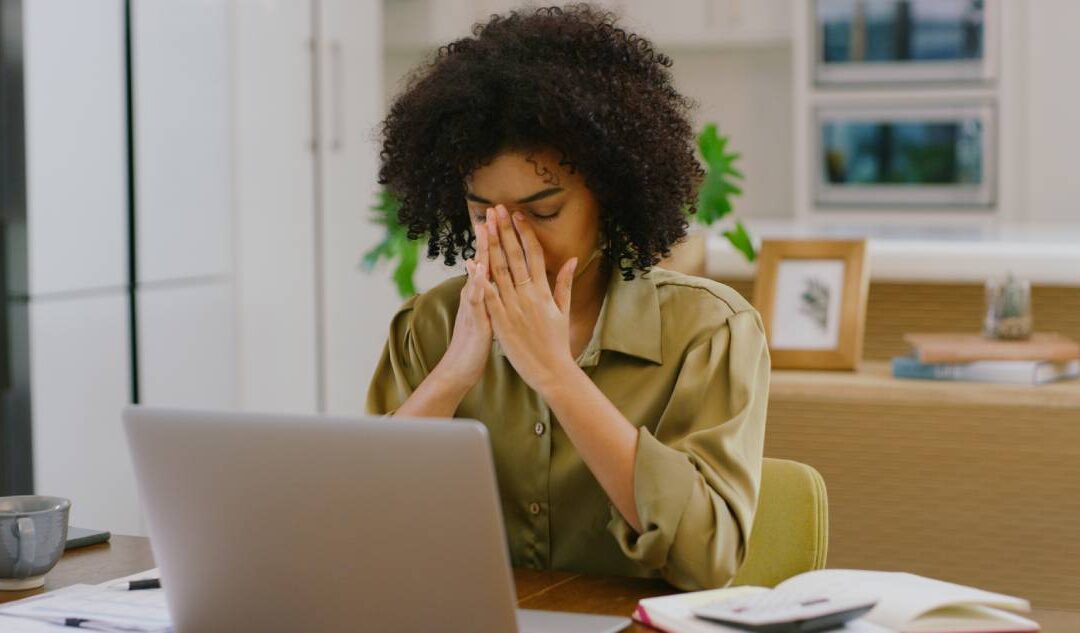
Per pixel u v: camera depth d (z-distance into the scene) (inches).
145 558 61.3
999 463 104.7
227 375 151.7
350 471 43.5
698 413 58.2
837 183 212.8
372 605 45.2
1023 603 47.3
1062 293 109.7
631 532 55.7
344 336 172.4
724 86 228.4
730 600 48.5
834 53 209.9
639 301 60.1
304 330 164.7
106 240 132.0
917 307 112.3
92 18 129.3
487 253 56.1
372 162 176.7
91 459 130.0
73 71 127.0
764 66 226.7
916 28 206.2
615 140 55.6
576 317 62.1
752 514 56.2
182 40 142.5
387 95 213.5
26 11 120.7
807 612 45.4
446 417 58.2
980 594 48.1
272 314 158.6
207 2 146.0
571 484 60.4
